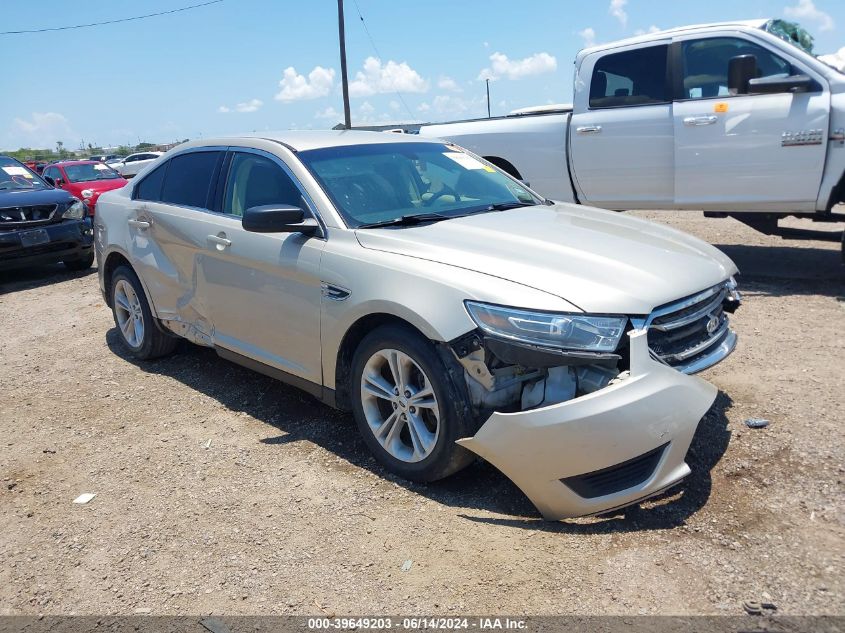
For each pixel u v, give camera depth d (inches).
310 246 155.0
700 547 114.9
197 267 187.6
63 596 115.6
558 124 304.3
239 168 183.2
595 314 121.3
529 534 121.9
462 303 126.0
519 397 131.4
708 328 140.8
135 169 1293.1
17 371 229.8
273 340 167.3
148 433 174.7
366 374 144.5
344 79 1003.3
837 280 276.4
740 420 158.4
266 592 112.5
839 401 164.4
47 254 376.8
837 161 247.6
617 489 119.1
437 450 132.3
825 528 117.6
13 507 144.5
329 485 143.3
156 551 125.6
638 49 283.1
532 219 163.0
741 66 258.1
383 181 171.0
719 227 404.8
